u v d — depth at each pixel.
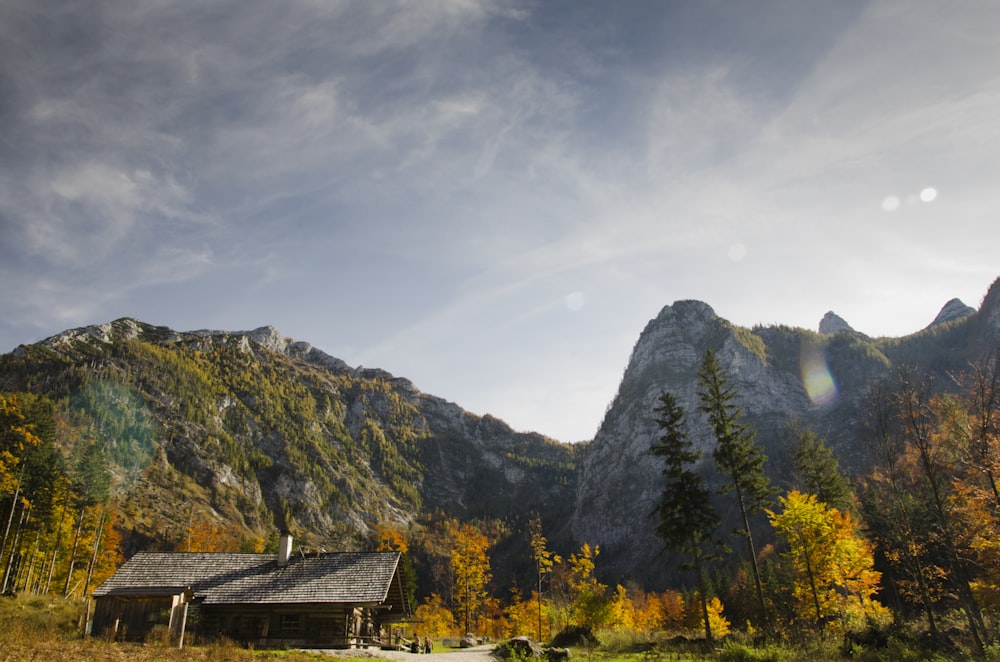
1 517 56.28
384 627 43.06
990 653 24.28
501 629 71.44
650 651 33.94
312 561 36.75
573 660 30.56
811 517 39.31
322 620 33.16
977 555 33.19
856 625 34.25
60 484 61.66
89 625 31.56
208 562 36.62
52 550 64.69
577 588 59.78
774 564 74.25
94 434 185.75
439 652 37.66
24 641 19.14
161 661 19.05
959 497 29.72
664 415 43.56
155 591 31.50
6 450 53.62
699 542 41.53
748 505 41.03
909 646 27.39
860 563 39.22
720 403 42.34
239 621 33.09
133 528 146.50
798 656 27.58
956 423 27.69
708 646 33.34
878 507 48.97
